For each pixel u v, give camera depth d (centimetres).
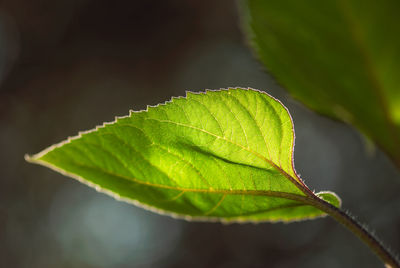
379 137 27
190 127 30
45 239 214
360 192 186
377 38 27
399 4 26
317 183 193
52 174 220
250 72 206
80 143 30
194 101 30
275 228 199
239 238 204
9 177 211
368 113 27
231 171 30
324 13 27
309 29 27
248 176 30
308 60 27
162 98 214
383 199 180
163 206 31
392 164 28
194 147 30
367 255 179
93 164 30
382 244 28
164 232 224
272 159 30
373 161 184
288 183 30
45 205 217
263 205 31
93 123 212
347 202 187
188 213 31
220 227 208
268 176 30
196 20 206
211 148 30
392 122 27
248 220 31
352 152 191
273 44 27
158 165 30
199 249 210
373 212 180
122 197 31
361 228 29
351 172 190
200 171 30
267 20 27
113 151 30
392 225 174
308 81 27
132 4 200
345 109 27
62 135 213
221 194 30
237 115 30
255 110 29
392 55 27
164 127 30
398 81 27
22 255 207
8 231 206
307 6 27
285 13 27
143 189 30
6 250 204
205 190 30
